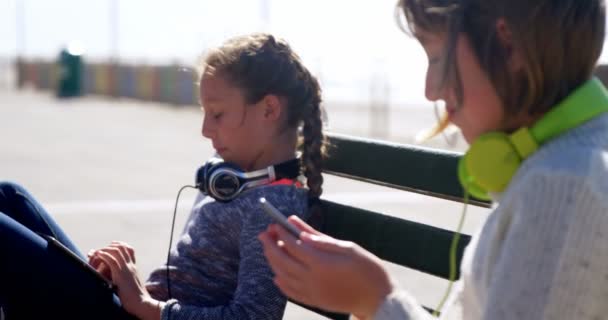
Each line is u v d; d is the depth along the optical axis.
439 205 7.82
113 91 26.03
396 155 2.33
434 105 1.50
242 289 2.12
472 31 1.34
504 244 1.28
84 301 2.12
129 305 2.16
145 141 13.32
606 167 1.24
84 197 7.82
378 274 1.41
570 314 1.23
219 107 2.29
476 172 1.37
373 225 2.37
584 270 1.22
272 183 2.26
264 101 2.27
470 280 1.39
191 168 10.20
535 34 1.30
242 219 2.23
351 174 2.46
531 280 1.23
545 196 1.24
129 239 5.98
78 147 12.17
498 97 1.34
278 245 1.48
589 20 1.33
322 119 2.38
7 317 2.15
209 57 2.31
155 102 23.80
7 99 24.89
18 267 2.07
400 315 1.36
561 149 1.29
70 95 26.41
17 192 2.38
